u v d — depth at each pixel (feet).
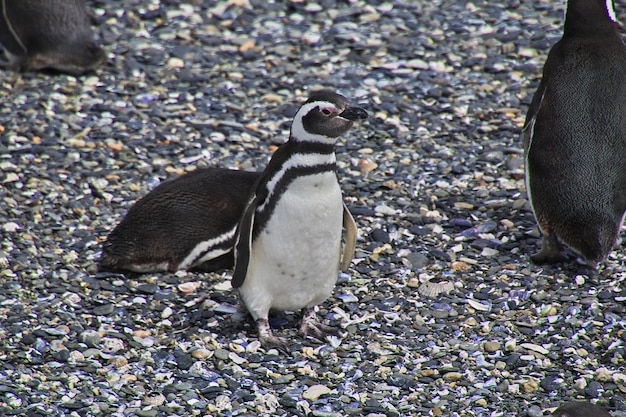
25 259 41.09
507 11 64.95
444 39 61.87
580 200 38.58
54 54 57.36
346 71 58.65
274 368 34.17
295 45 61.62
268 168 33.47
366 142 51.55
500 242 42.75
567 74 40.01
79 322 36.86
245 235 33.50
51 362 34.40
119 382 33.37
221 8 65.77
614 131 39.09
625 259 40.88
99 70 58.59
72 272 40.34
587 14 40.65
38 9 56.39
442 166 49.26
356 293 39.04
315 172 32.37
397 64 59.16
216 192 40.34
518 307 38.11
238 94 56.49
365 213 44.96
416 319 37.32
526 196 46.34
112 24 63.46
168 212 39.99
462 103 55.21
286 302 35.06
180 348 35.27
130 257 39.88
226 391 32.91
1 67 57.82
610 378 33.50
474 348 35.47
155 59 59.93
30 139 51.21
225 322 36.94
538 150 39.75
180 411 31.94
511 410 32.01
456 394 32.94
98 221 44.55
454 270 40.70
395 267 40.96
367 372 34.04
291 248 33.27
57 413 31.63
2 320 36.73
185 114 54.24
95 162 49.29
